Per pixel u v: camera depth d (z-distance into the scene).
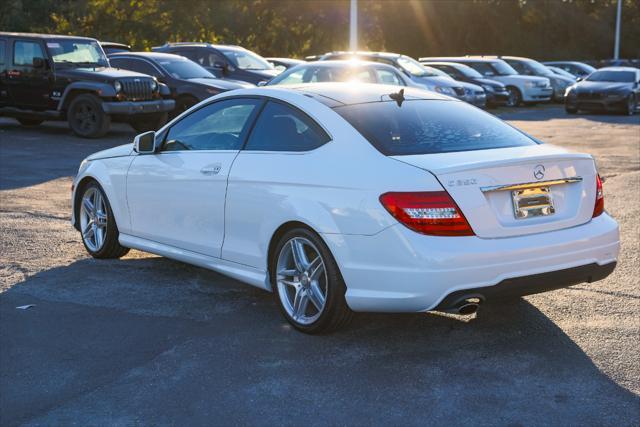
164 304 5.36
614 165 12.66
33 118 16.45
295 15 50.38
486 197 4.25
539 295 5.57
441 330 4.83
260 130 5.14
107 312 5.18
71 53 16.36
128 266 6.35
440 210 4.13
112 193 6.29
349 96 5.04
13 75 16.34
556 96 31.45
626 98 24.73
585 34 62.34
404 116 4.86
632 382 4.04
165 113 16.84
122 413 3.71
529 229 4.35
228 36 44.97
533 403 3.79
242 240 5.11
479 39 56.72
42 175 10.84
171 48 21.11
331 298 4.50
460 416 3.66
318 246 4.54
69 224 7.84
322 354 4.43
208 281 5.93
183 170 5.56
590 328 4.87
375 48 56.44
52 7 38.53
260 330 4.84
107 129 15.73
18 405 3.80
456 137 4.73
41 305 5.32
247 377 4.11
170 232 5.77
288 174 4.74
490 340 4.66
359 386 4.00
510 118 23.44
